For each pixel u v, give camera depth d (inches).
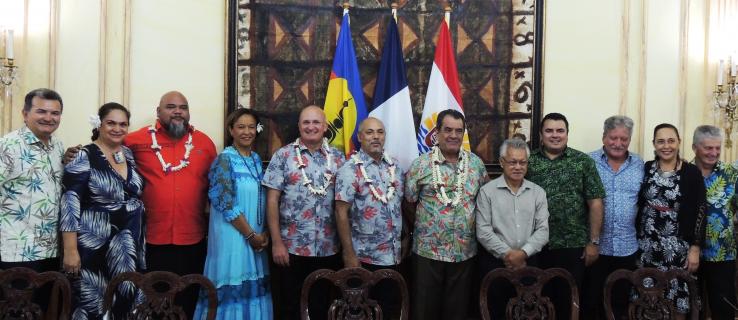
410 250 125.9
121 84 133.2
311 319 117.5
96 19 132.5
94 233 104.6
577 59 140.3
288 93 138.0
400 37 139.4
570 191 116.5
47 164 105.3
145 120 134.3
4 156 100.3
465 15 139.6
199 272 121.0
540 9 138.3
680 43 140.1
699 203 113.3
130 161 112.1
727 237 117.6
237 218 112.3
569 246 115.9
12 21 128.4
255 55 136.9
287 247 116.0
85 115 132.6
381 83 136.3
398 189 115.6
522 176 110.5
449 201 111.6
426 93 138.6
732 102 137.2
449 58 136.6
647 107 140.5
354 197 113.4
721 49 138.9
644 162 129.6
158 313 82.5
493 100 139.5
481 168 118.0
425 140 135.6
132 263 107.5
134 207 108.9
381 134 114.4
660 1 140.5
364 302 87.0
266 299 117.6
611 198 120.0
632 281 90.2
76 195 103.0
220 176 113.3
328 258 117.6
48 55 131.2
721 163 119.8
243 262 113.3
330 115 135.2
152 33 134.4
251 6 136.6
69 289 83.7
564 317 116.3
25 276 83.1
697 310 89.4
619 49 140.0
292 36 138.0
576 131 140.1
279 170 116.9
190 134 121.3
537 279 90.0
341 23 138.6
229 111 135.9
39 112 102.7
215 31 137.0
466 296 113.8
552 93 139.8
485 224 111.1
